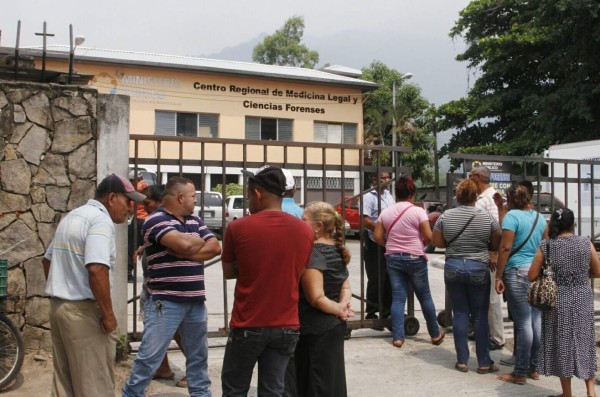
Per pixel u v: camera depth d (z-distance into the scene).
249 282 3.59
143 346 4.32
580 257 5.05
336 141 29.36
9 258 5.59
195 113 26.75
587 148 15.29
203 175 6.36
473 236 5.91
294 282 3.65
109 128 5.96
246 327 3.56
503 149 26.66
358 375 5.91
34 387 5.11
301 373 4.01
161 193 5.25
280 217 3.67
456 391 5.50
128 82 25.47
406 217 6.75
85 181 5.86
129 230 7.21
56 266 3.78
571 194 15.66
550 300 5.02
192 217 4.59
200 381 4.57
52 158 5.77
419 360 6.43
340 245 4.11
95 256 3.65
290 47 44.53
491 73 28.97
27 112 5.72
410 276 6.86
